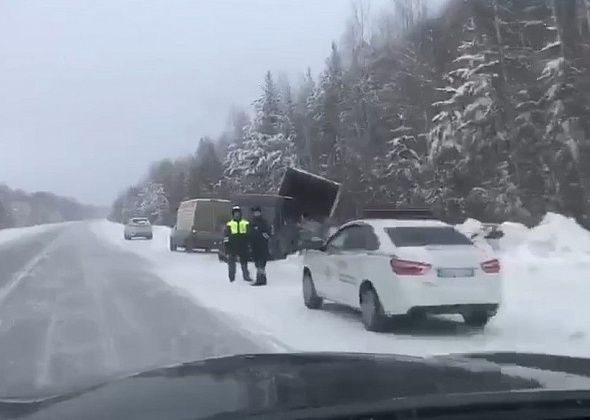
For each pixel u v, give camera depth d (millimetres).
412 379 2945
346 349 8742
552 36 35875
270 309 12781
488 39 33656
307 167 57562
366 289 10352
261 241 17297
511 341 9031
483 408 2506
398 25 54719
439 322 10781
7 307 13422
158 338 9867
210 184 77250
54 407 2842
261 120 64312
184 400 2619
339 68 55688
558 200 29953
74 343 9602
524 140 31781
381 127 44781
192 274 20781
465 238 10344
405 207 35500
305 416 2338
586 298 11891
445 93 37125
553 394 2598
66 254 32156
